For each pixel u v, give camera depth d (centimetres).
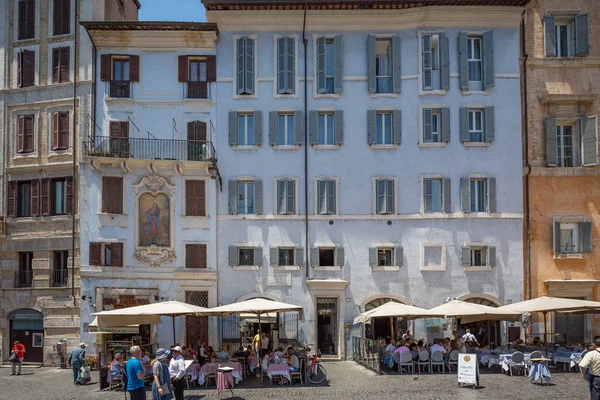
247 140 3541
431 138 3484
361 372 2805
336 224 3462
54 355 3425
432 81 3497
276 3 3441
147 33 3512
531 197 3481
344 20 3522
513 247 3434
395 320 3422
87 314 3366
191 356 2591
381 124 3538
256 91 3528
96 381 2775
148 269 3397
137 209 3425
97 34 3509
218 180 3478
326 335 3441
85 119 3512
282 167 3497
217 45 3559
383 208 3447
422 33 3506
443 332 3409
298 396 2203
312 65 3538
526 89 3522
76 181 3494
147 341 3378
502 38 3519
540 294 3431
